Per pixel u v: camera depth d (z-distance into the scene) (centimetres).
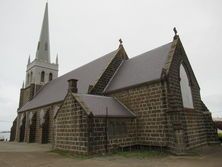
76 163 1358
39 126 3266
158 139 1852
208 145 2242
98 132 1730
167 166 1223
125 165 1264
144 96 2042
